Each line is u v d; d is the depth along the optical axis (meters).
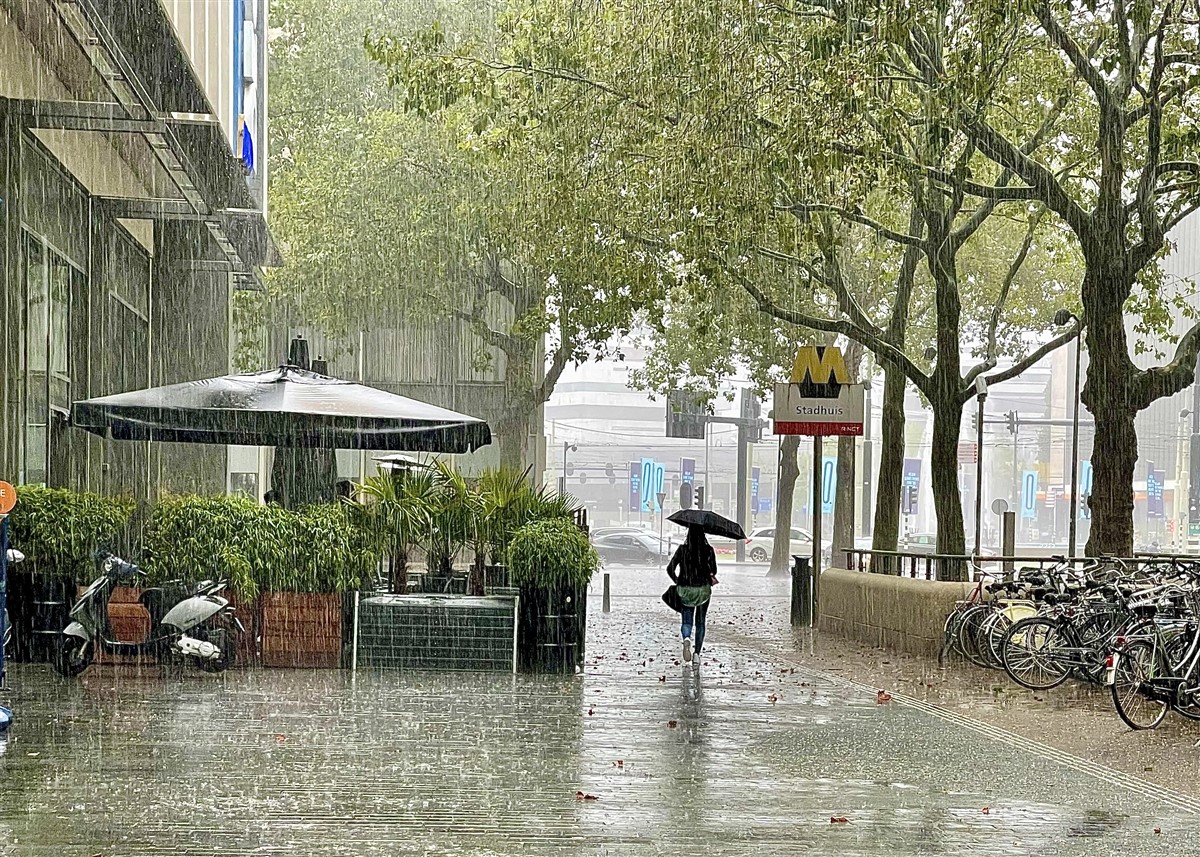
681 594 18.06
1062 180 27.36
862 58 18.27
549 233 26.11
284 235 43.91
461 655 16.41
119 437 18.77
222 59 25.80
